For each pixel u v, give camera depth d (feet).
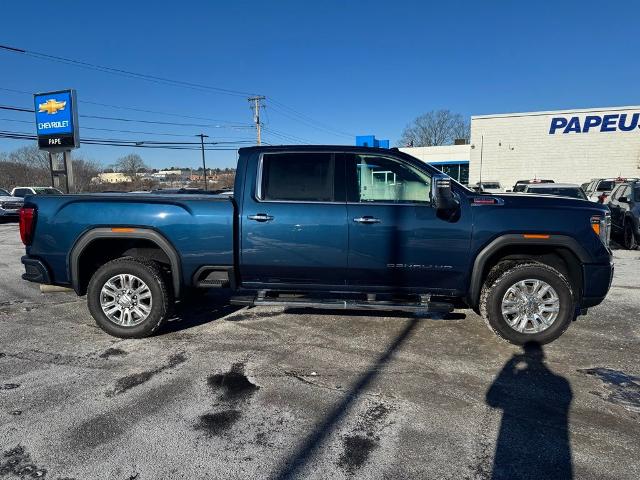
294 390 11.50
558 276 13.87
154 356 13.67
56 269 15.19
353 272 14.48
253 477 8.18
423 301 14.40
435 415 10.32
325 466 8.50
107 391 11.41
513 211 13.96
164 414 10.31
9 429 9.66
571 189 44.21
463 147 133.08
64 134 73.26
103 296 14.96
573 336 15.38
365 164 14.55
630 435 9.56
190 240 14.55
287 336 15.35
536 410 10.57
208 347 14.39
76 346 14.49
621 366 13.01
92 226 14.74
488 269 14.96
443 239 14.01
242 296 15.21
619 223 38.37
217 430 9.68
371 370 12.68
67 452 8.87
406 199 14.34
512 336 14.16
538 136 95.20
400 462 8.63
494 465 8.55
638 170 89.51
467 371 12.63
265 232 14.43
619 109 89.04
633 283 23.44
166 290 14.89
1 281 24.27
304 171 14.65
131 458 8.70
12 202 68.85
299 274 14.75
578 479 8.17
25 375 12.34
